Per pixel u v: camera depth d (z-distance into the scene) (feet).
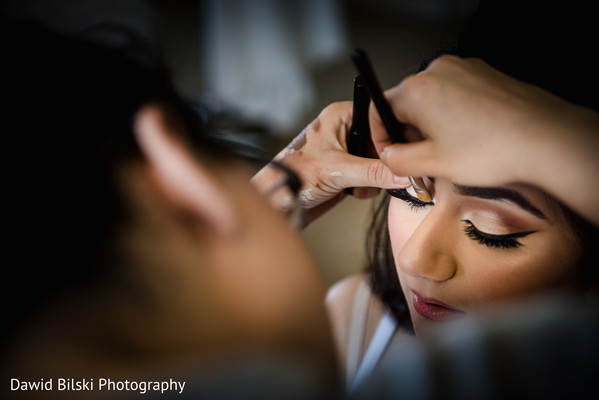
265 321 0.94
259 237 0.97
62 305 0.83
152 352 0.87
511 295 1.92
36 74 1.01
